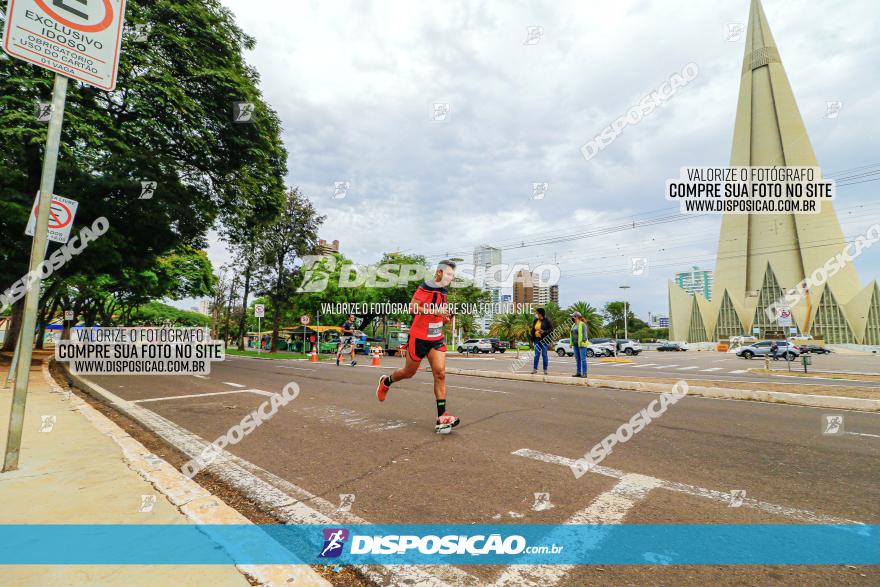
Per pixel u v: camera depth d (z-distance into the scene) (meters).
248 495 3.25
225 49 15.26
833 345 62.44
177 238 16.20
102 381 10.58
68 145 12.82
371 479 3.54
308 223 30.91
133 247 15.74
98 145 12.60
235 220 19.73
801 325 72.06
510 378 11.56
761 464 3.88
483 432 5.10
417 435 4.98
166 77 13.21
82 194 13.02
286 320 46.31
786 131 77.00
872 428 5.31
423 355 5.09
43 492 3.00
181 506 2.80
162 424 5.60
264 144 16.78
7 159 13.31
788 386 9.45
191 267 32.72
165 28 13.48
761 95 80.25
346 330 18.70
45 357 20.05
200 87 14.85
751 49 82.19
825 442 4.64
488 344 41.31
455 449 4.38
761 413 6.29
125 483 3.20
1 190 12.70
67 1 3.44
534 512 2.89
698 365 22.05
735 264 80.81
